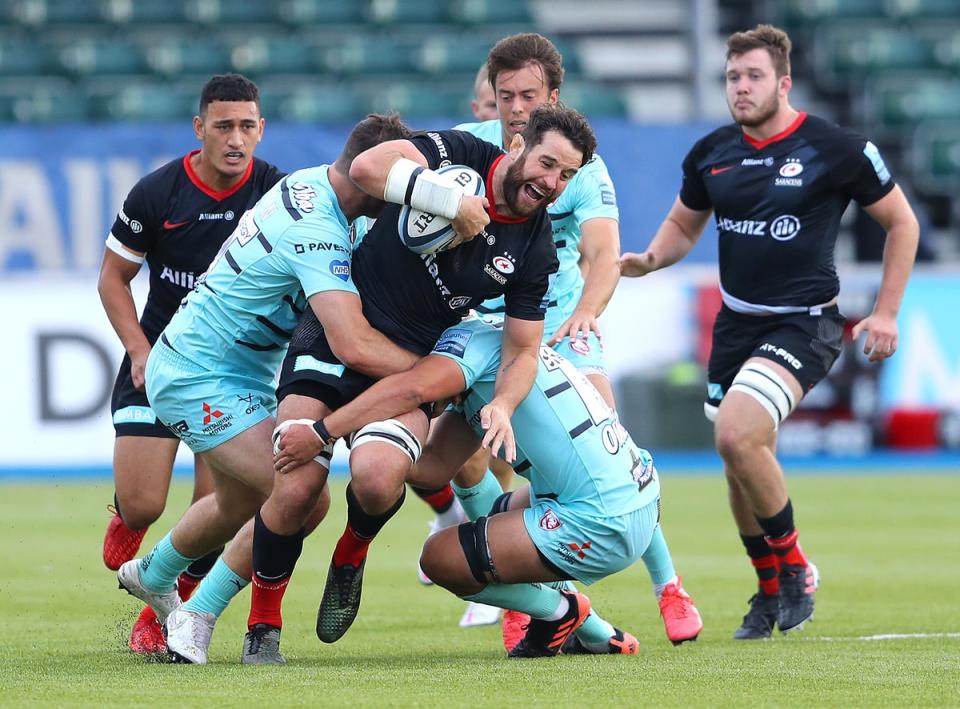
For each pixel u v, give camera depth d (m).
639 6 73.25
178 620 17.84
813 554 31.52
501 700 14.50
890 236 22.67
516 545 17.42
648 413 52.00
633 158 52.84
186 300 18.69
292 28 68.00
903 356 53.06
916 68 68.81
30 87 62.94
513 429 17.70
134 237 20.97
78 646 19.73
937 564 29.97
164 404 18.47
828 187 22.34
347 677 16.14
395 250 17.25
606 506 17.48
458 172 16.89
